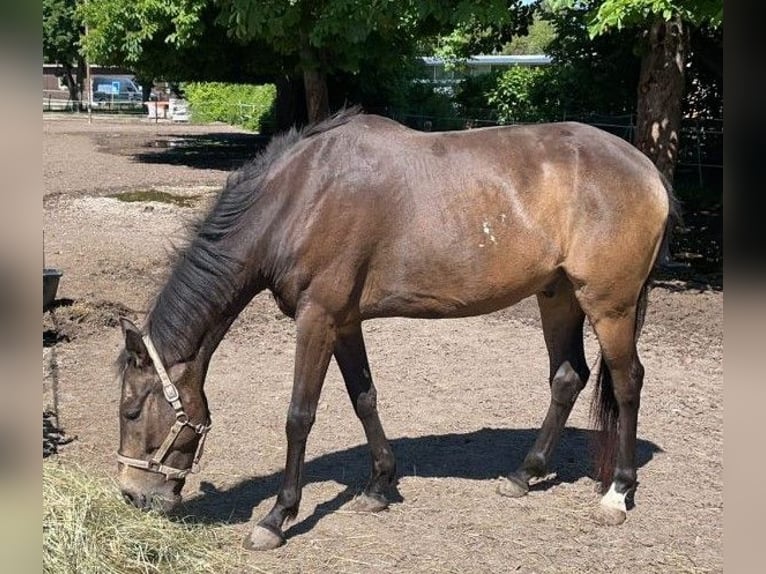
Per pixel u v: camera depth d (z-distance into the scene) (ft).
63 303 25.86
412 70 89.45
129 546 11.43
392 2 34.53
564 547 12.59
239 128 118.52
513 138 13.02
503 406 18.98
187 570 11.46
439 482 14.92
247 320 26.21
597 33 25.07
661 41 33.01
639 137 34.47
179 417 11.60
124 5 68.69
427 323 26.53
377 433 13.57
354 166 12.21
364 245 12.19
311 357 12.23
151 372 11.57
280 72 73.87
